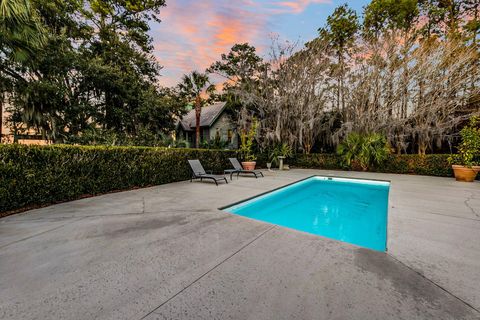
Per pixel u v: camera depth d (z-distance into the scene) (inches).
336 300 61.6
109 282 70.2
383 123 437.1
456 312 56.8
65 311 56.9
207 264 82.3
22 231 115.2
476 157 325.4
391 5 457.4
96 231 115.9
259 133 522.0
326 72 501.4
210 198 197.0
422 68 403.9
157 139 485.4
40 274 74.5
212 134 765.9
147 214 148.1
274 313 56.4
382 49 450.3
